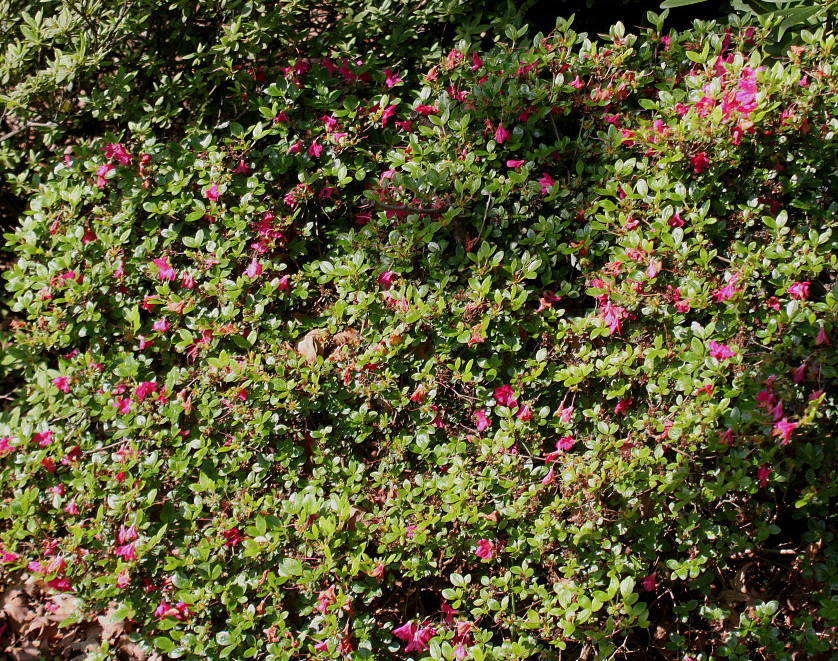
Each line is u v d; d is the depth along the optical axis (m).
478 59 2.89
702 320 2.43
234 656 2.33
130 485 2.44
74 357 2.72
